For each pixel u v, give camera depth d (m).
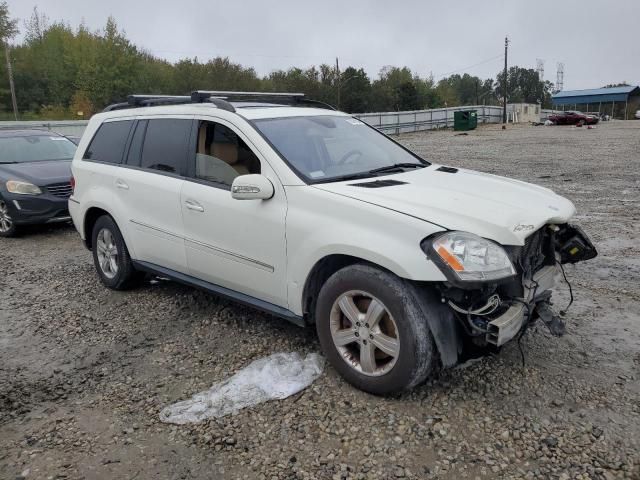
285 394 3.52
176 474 2.86
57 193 8.31
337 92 76.69
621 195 10.22
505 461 2.85
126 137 5.32
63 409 3.48
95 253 5.70
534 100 135.38
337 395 3.49
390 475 2.79
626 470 2.75
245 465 2.91
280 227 3.75
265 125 4.21
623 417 3.17
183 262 4.64
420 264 3.08
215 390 3.62
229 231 4.13
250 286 4.10
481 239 3.10
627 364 3.77
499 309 3.26
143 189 4.91
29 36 76.38
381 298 3.27
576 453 2.88
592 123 48.12
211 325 4.65
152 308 5.10
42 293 5.69
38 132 9.98
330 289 3.53
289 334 4.39
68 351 4.30
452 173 4.37
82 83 69.12
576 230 3.97
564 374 3.65
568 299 4.98
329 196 3.56
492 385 3.54
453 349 3.22
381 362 3.45
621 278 5.54
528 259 3.52
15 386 3.79
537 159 17.67
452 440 3.03
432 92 101.06
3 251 7.58
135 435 3.19
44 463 2.96
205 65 77.44
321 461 2.91
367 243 3.27
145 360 4.10
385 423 3.19
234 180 3.82
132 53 72.00
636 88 82.00
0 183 8.27
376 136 4.93
